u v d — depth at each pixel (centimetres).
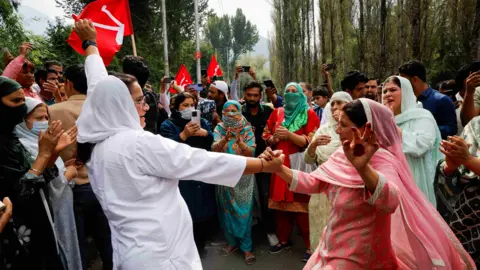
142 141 177
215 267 372
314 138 335
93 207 292
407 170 210
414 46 1051
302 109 396
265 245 423
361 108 199
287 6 2872
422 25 1106
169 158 175
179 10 2231
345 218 201
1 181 203
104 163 177
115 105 182
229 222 383
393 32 1255
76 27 244
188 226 189
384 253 200
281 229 404
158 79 1916
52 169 239
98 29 381
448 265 197
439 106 344
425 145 270
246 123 393
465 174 246
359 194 196
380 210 191
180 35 2316
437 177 272
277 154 201
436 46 1170
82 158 189
